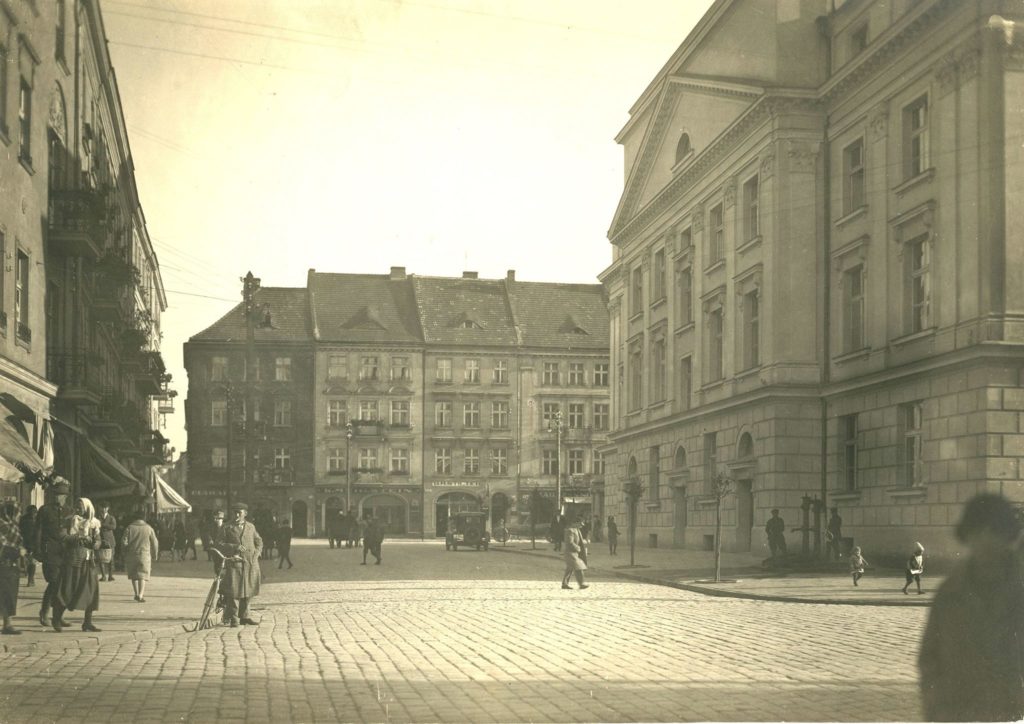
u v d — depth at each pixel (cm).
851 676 1110
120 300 3700
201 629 1581
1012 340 2656
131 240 5075
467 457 8094
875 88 3291
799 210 3631
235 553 1620
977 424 2669
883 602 2042
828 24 3688
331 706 933
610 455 5772
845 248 3466
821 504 3319
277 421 7862
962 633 474
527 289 8669
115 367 4150
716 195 4281
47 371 2791
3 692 1002
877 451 3191
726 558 3688
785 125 3641
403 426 7994
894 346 3112
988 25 2717
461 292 8512
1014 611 473
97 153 3556
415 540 7312
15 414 2245
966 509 492
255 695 989
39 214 2638
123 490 3080
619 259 5653
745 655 1282
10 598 1430
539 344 8244
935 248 2920
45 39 2673
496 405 8162
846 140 3509
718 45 4238
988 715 468
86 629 1480
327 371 7950
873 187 3297
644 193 5247
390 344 8025
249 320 3366
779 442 3562
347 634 1517
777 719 878
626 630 1573
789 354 3603
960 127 2814
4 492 2259
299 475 7831
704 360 4366
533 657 1264
